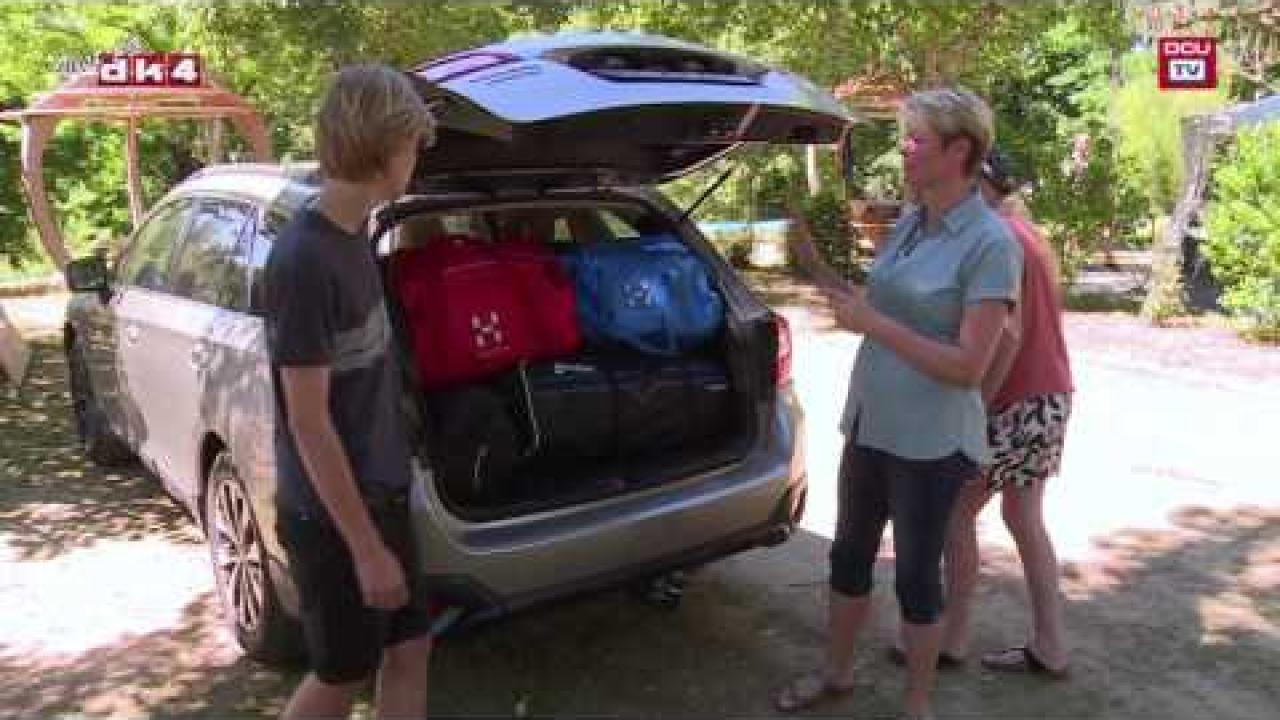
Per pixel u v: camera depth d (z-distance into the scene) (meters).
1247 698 3.74
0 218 14.48
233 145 17.73
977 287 3.04
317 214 2.44
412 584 2.75
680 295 3.95
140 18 13.48
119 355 5.30
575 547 3.47
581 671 3.94
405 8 11.28
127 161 13.90
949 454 3.17
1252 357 9.27
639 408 3.78
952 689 3.80
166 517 5.47
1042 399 3.67
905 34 12.97
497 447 3.48
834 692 3.71
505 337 3.62
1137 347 9.73
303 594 2.66
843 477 3.48
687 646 4.12
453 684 3.85
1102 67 21.44
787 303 12.52
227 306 4.20
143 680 3.89
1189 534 5.20
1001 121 13.93
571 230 4.45
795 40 12.71
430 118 2.54
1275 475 6.06
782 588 4.62
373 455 2.60
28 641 4.18
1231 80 17.14
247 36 11.63
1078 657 4.02
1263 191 10.20
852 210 14.17
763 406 4.00
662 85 3.33
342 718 2.76
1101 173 13.04
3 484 5.95
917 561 3.25
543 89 3.22
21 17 12.96
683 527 3.70
